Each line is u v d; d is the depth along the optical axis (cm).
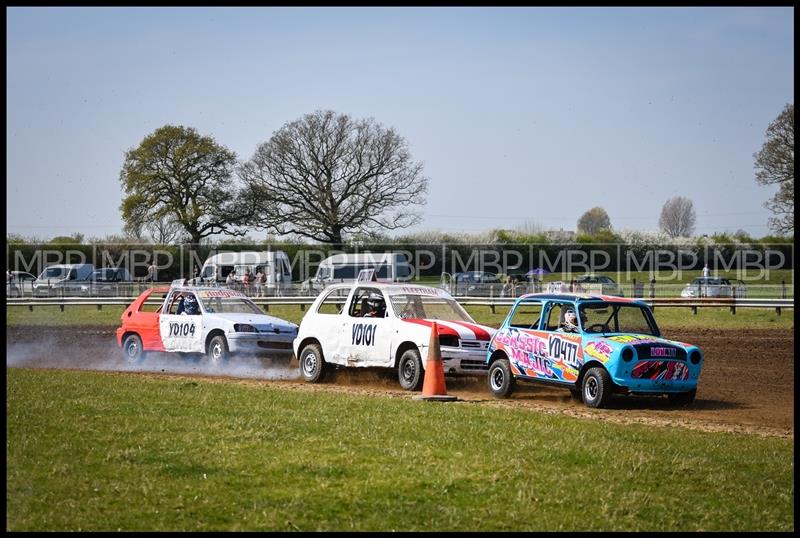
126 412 1293
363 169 6969
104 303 4412
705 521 838
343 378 1900
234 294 2212
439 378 1542
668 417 1417
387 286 1802
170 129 6781
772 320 3569
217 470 966
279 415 1288
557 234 7231
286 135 6950
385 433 1157
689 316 3775
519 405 1510
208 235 6931
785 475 1002
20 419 1215
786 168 5856
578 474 973
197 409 1336
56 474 942
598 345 1488
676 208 13650
